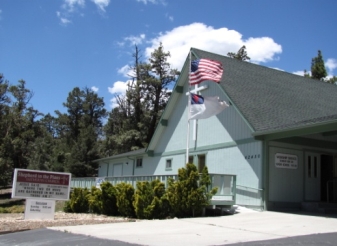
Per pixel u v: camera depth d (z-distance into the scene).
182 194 14.59
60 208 22.16
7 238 9.73
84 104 69.12
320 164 18.22
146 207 14.87
